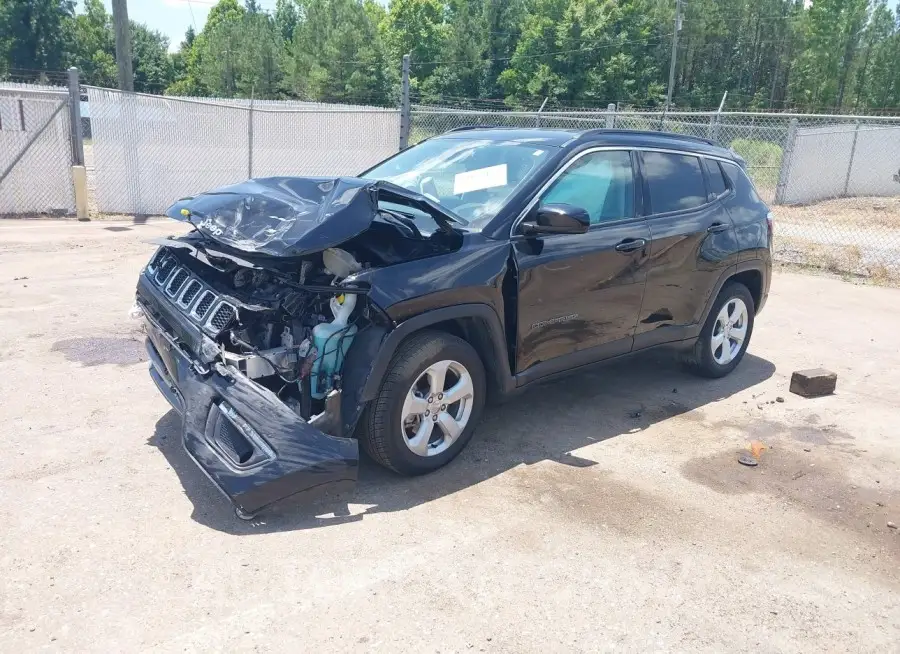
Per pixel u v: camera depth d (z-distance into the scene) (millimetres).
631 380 5883
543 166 4430
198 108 13680
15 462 3957
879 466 4457
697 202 5359
